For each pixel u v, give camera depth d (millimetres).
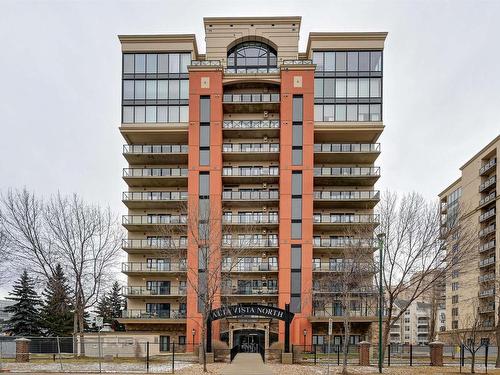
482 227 68250
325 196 51781
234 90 53469
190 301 47125
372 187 53531
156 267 51000
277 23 53969
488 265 64812
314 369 27766
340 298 45562
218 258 42312
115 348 37594
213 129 50469
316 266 49844
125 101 52750
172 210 53844
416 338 121125
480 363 35875
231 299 47781
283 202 49406
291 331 47031
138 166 54312
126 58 53375
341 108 52062
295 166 49812
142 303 51406
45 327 56719
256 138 53312
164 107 52531
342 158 52688
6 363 29672
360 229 40844
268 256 50969
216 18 54000
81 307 38594
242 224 49438
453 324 74500
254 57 54625
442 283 39469
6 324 61875
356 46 52812
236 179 51594
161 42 53281
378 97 52188
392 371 26812
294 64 50906
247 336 48375
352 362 33156
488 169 67062
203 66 51125
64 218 41500
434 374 25312
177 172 52500
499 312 33031
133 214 53844
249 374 24859
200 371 26203
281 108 50562
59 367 27203
